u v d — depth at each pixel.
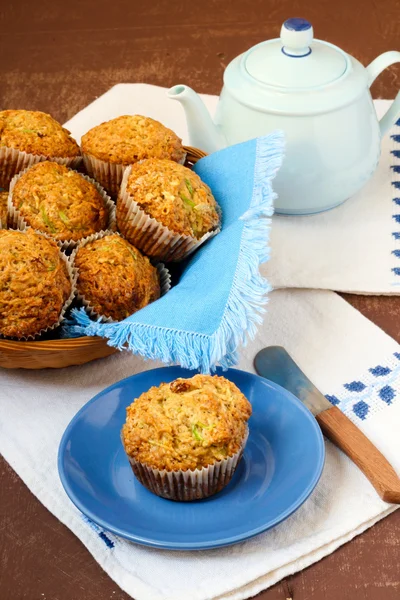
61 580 0.82
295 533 0.83
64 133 1.01
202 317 0.89
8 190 1.02
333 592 0.81
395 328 0.97
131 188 0.94
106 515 0.81
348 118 1.01
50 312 0.90
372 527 0.84
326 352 0.94
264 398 0.88
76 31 1.33
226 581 0.80
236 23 1.33
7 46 1.31
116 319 0.93
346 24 1.32
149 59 1.28
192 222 0.94
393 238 1.03
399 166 1.11
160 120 1.17
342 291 0.99
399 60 1.02
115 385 0.88
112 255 0.93
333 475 0.86
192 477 0.82
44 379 0.93
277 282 0.99
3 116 1.00
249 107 1.01
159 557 0.82
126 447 0.83
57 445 0.88
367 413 0.89
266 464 0.85
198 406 0.83
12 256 0.89
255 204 0.95
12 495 0.86
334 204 1.06
